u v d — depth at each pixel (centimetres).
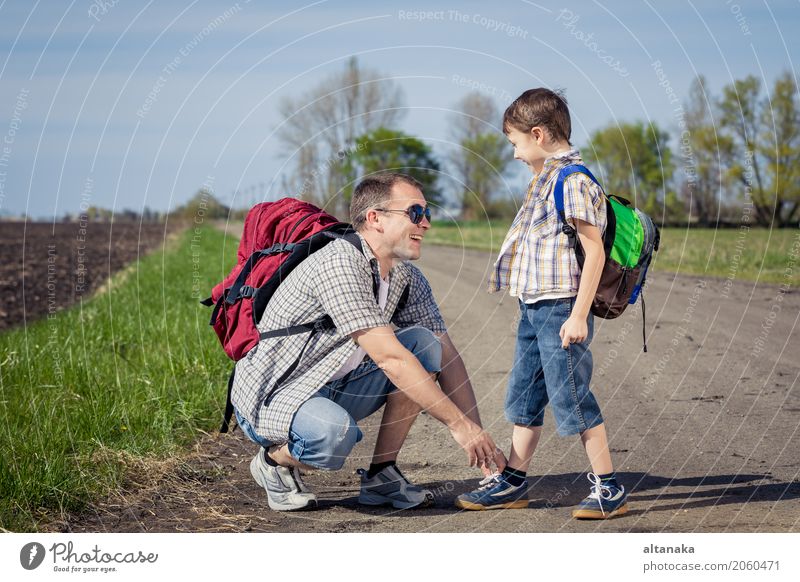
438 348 326
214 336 671
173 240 3050
